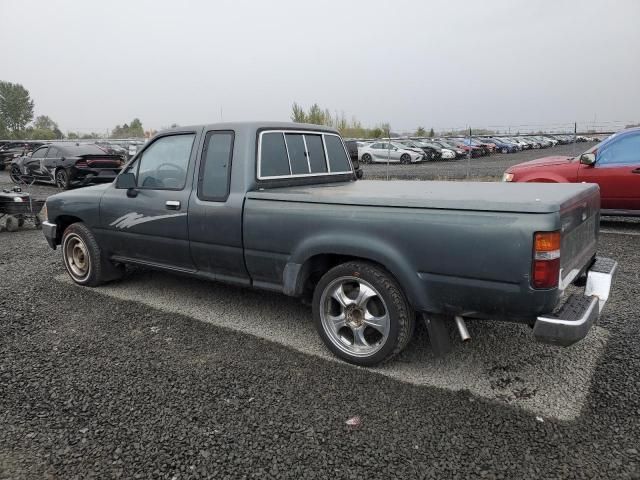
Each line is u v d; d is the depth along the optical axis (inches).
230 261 164.2
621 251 267.6
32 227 390.3
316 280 157.6
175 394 125.7
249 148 160.9
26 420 115.3
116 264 214.5
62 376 135.8
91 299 200.7
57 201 222.1
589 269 145.0
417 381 130.8
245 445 105.1
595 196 150.3
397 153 1154.0
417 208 123.0
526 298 110.5
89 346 155.3
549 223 107.0
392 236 126.4
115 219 197.8
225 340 158.7
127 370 138.9
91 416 116.5
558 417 113.0
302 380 132.3
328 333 145.2
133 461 100.6
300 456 101.3
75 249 219.1
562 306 118.0
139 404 121.2
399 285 130.6
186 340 159.0
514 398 121.6
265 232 151.6
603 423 110.3
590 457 99.4
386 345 133.0
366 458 100.5
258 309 186.2
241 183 158.9
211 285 216.8
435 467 97.5
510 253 110.3
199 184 169.5
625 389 123.6
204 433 109.3
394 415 115.3
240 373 136.6
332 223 136.6
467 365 139.3
